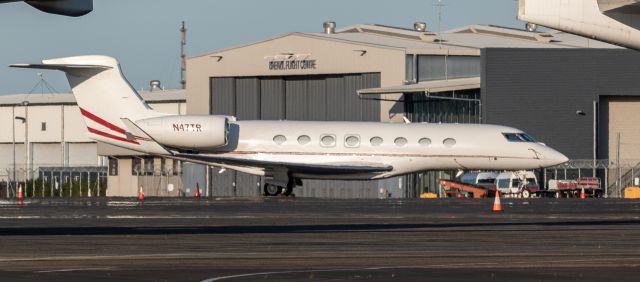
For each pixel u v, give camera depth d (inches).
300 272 2070.6
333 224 3826.3
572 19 2566.4
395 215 4483.3
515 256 2433.6
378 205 5556.1
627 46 2593.5
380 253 2527.1
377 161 6791.3
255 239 3029.0
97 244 2837.1
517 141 6742.1
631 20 2551.7
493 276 2009.1
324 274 2037.4
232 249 2657.5
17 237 3125.0
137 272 2073.1
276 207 5310.0
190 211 4854.8
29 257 2421.3
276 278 1968.5
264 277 1982.0
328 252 2559.1
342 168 6752.0
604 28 2564.0
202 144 6815.9
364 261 2310.5
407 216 4394.7
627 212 4672.7
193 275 2017.7
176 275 2016.5
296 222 3966.5
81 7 1628.9
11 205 5738.2
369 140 6811.0
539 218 4197.8
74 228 3592.5
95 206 5511.8
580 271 2090.3
